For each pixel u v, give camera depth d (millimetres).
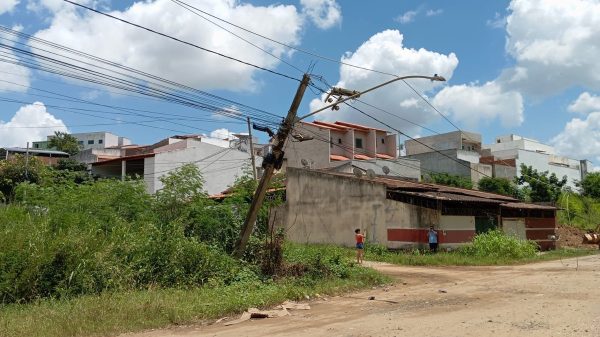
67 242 13273
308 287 14648
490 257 25172
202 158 43031
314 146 51875
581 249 35781
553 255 29109
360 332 8695
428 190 29250
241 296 12500
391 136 58688
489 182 51688
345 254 23844
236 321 10586
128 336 9305
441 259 23703
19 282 12180
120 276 13453
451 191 31469
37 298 12219
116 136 87062
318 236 29531
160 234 15195
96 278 13242
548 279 16047
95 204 16484
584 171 74812
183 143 46375
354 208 28250
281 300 12883
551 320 9047
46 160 52812
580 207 51062
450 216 28656
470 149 65562
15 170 37156
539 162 65562
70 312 10391
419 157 58750
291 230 30703
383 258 24312
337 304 12609
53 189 17469
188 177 18141
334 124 55750
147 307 10914
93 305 10867
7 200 24281
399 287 15742
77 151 66500
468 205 30016
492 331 8305
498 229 29562
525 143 72688
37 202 16531
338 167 44812
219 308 11352
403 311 10969
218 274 15016
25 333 9000
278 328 9570
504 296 12664
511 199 35156
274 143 17438
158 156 39375
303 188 30672
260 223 19031
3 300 12008
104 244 14000
